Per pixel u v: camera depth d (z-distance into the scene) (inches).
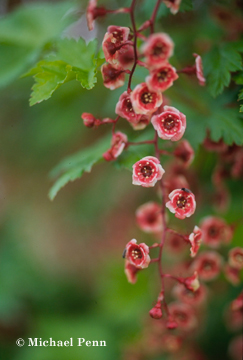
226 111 11.3
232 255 11.1
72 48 10.8
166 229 10.2
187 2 10.7
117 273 15.8
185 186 11.1
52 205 20.9
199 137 11.1
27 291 17.4
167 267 14.1
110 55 9.8
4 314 15.8
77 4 12.8
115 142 10.5
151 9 11.5
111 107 12.6
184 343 13.3
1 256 18.5
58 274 19.6
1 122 16.6
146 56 9.2
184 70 10.2
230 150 11.3
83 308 17.9
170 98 11.8
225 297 13.2
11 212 20.8
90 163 11.1
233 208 12.1
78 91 13.5
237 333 13.2
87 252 20.2
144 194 17.0
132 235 17.9
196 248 10.0
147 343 13.4
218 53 10.9
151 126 12.3
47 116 15.0
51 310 17.5
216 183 11.9
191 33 12.3
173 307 11.5
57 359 14.2
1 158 18.4
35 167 18.6
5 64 12.5
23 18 12.8
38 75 10.3
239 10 11.9
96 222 18.8
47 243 20.4
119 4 12.7
